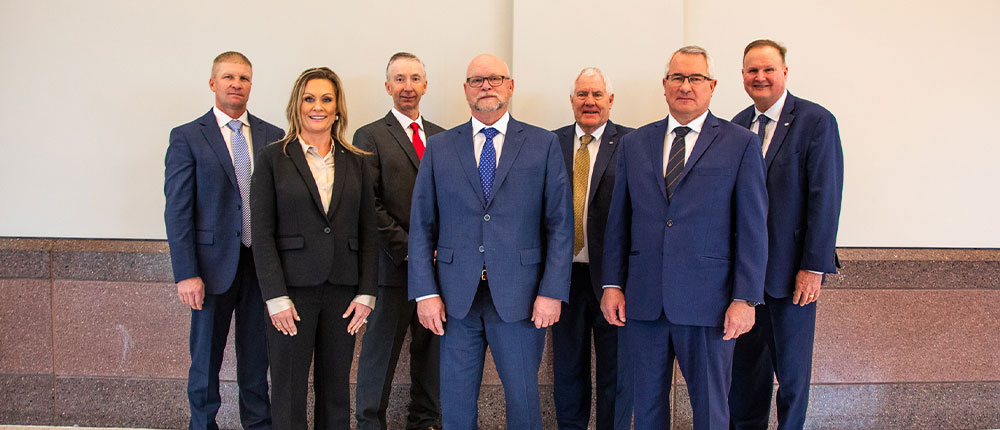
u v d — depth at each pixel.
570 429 2.97
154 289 3.21
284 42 3.24
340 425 2.32
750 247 2.16
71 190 3.26
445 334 2.39
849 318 3.23
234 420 3.23
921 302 3.25
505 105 2.37
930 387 3.25
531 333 2.35
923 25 3.24
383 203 2.82
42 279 3.24
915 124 3.26
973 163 3.27
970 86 3.26
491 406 3.24
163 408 3.22
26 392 3.27
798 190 2.51
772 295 2.52
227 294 2.75
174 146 2.67
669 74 2.31
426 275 2.35
